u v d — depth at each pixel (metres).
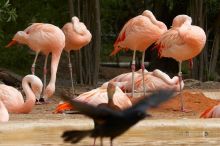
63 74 23.45
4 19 17.17
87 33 16.39
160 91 3.40
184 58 13.35
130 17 25.55
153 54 24.89
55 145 7.60
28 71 22.52
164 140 8.06
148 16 14.41
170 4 21.58
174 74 24.55
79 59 20.12
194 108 13.21
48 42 14.96
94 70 20.00
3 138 7.89
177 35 13.12
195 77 20.83
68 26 16.33
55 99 15.33
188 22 13.25
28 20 21.25
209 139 8.22
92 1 19.80
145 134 8.33
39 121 8.46
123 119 3.45
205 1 21.16
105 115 3.51
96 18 19.77
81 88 18.48
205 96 14.88
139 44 14.26
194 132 8.44
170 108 13.07
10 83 18.27
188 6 23.17
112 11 24.41
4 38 20.67
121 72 25.34
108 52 25.88
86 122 8.44
